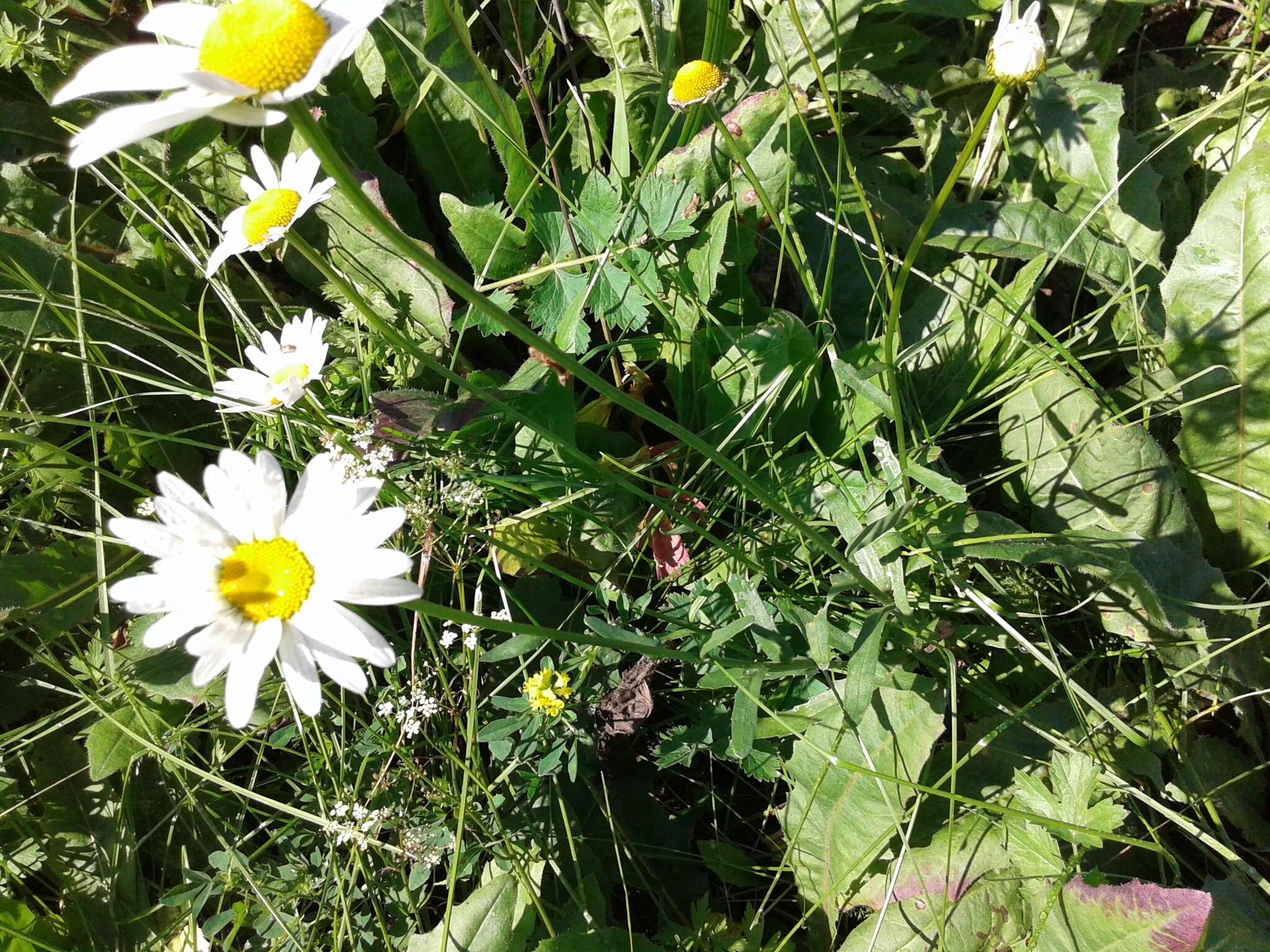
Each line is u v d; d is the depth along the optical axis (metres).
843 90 0.31
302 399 0.26
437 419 0.24
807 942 0.23
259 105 0.12
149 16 0.14
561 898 0.23
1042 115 0.30
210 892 0.23
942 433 0.27
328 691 0.25
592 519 0.26
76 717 0.25
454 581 0.25
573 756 0.22
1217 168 0.31
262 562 0.15
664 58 0.31
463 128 0.30
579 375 0.17
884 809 0.22
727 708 0.24
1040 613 0.24
